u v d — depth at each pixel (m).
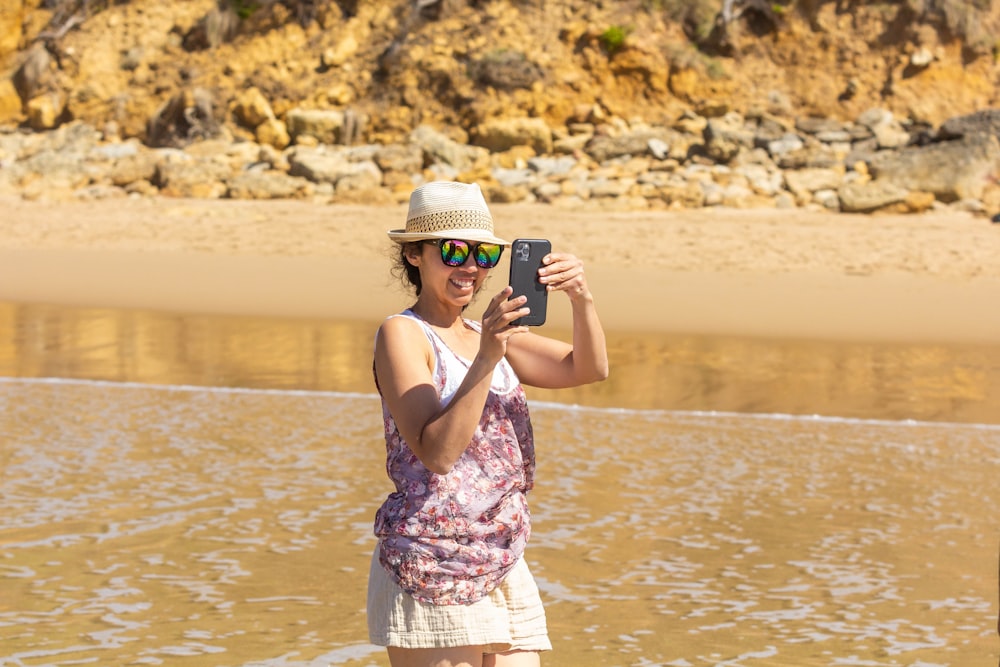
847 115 32.78
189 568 4.95
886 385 10.42
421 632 2.79
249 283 18.16
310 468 6.89
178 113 34.84
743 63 34.25
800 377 10.80
